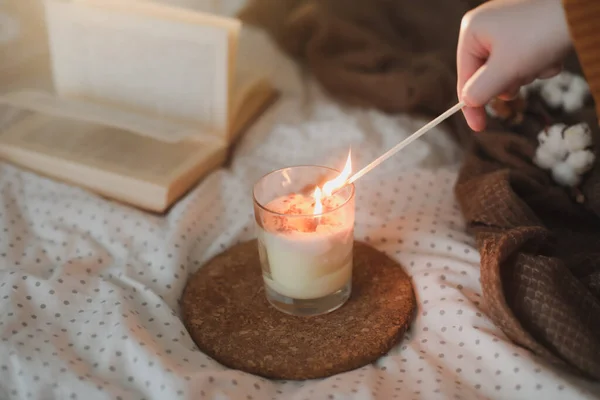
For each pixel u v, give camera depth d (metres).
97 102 0.86
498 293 0.59
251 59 0.98
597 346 0.57
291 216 0.61
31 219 0.75
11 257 0.70
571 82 0.82
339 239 0.62
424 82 0.92
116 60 0.83
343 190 0.64
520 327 0.58
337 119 0.91
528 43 0.61
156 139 0.82
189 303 0.66
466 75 0.66
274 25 1.09
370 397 0.56
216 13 1.04
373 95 0.95
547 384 0.56
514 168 0.78
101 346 0.61
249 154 0.86
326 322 0.63
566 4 0.58
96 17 0.82
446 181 0.80
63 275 0.67
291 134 0.89
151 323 0.63
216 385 0.57
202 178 0.81
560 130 0.75
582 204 0.74
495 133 0.80
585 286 0.62
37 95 0.82
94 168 0.76
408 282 0.67
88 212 0.74
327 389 0.57
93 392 0.57
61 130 0.83
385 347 0.61
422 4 1.06
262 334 0.62
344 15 1.05
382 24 1.05
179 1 0.98
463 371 0.59
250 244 0.73
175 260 0.69
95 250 0.71
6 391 0.58
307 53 1.02
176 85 0.83
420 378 0.59
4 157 0.80
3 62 0.89
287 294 0.63
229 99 0.83
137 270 0.69
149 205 0.75
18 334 0.61
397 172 0.83
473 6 1.04
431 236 0.71
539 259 0.62
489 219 0.69
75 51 0.84
